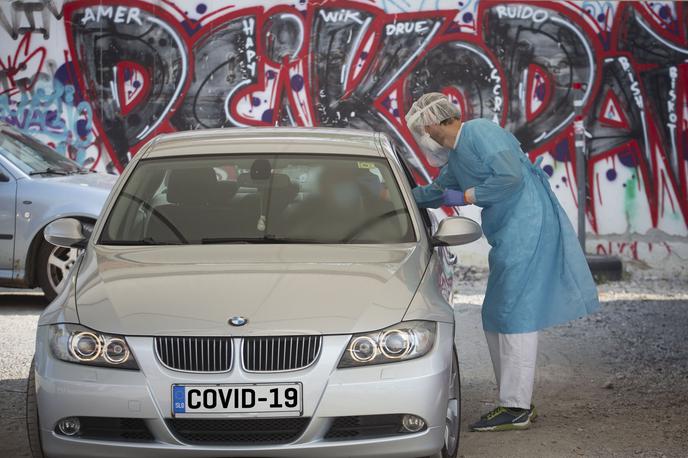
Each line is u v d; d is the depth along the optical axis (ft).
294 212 21.97
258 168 22.89
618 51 50.57
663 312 39.14
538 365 30.22
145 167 23.32
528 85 50.75
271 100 51.19
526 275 22.76
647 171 50.80
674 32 50.49
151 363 17.28
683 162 50.67
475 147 22.52
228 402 17.10
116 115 51.24
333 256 20.13
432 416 17.65
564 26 50.55
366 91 50.96
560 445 21.90
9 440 21.98
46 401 17.54
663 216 50.72
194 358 17.34
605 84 50.67
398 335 17.67
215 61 51.06
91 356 17.53
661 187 50.70
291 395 17.13
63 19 51.08
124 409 17.17
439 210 50.88
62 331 17.92
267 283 18.56
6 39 51.11
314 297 18.10
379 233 21.54
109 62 51.19
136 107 51.26
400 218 22.03
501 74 50.70
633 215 50.83
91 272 19.72
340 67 50.93
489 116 50.83
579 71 50.62
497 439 22.44
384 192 22.61
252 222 21.72
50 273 38.37
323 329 17.46
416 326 17.93
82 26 51.08
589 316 38.17
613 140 50.83
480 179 22.77
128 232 21.72
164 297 18.19
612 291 44.65
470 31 50.67
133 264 19.85
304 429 17.21
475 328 35.88
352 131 25.95
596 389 27.25
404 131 50.93
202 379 17.15
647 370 29.50
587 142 50.88
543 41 50.57
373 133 25.99
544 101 50.75
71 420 17.52
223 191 22.48
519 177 22.24
